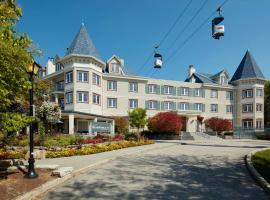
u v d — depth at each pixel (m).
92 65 45.75
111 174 13.76
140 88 53.66
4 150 20.16
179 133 47.97
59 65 50.31
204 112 59.66
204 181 12.20
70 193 10.25
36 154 18.64
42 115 24.50
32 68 11.67
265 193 10.22
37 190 9.98
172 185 11.47
